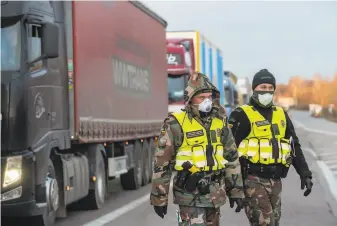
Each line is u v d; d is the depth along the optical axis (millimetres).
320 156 49781
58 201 18875
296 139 12523
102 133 23484
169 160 10453
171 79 41812
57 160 18953
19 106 16469
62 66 19484
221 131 10641
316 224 19219
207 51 50031
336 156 49688
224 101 64250
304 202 24172
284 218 20375
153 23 33656
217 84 57438
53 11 18875
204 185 10344
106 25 24531
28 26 17125
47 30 17047
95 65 22797
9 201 16359
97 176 23094
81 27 21156
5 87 16484
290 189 28500
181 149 10438
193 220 10398
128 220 20141
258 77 12258
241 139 12258
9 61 16750
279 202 12414
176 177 10555
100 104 23328
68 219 20453
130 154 28922
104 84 23984
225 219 20109
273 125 12180
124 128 26953
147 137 32031
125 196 27219
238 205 10906
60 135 19016
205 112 10398
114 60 25641
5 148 16328
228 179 10805
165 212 10516
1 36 16953
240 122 12242
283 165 12266
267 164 12094
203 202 10359
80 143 21250
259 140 12141
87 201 22719
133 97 28828
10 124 16359
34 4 17500
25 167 16500
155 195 10406
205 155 10383
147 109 31781
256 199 12156
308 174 12352
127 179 29703
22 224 18047
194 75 10508
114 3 25797
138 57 30000
